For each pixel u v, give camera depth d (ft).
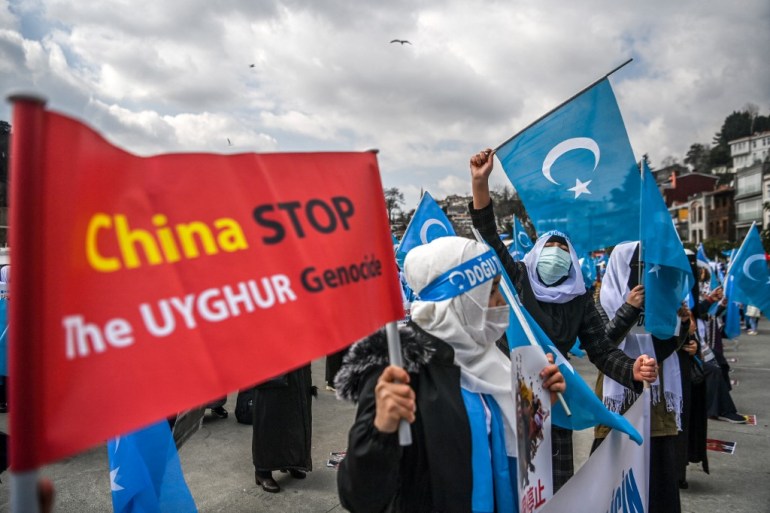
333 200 4.34
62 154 2.91
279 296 3.87
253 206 3.90
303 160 4.25
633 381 8.65
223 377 3.49
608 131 10.47
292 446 13.79
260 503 13.21
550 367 6.20
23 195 2.69
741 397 23.24
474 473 5.18
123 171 3.29
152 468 7.94
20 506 2.68
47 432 2.79
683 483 13.60
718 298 19.25
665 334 10.23
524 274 9.42
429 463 5.01
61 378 2.87
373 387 5.00
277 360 3.75
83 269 3.02
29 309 2.70
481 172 9.27
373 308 4.43
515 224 13.44
